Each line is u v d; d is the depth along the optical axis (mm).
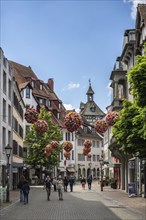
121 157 46469
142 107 20625
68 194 41312
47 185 32219
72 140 96188
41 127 39469
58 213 21734
